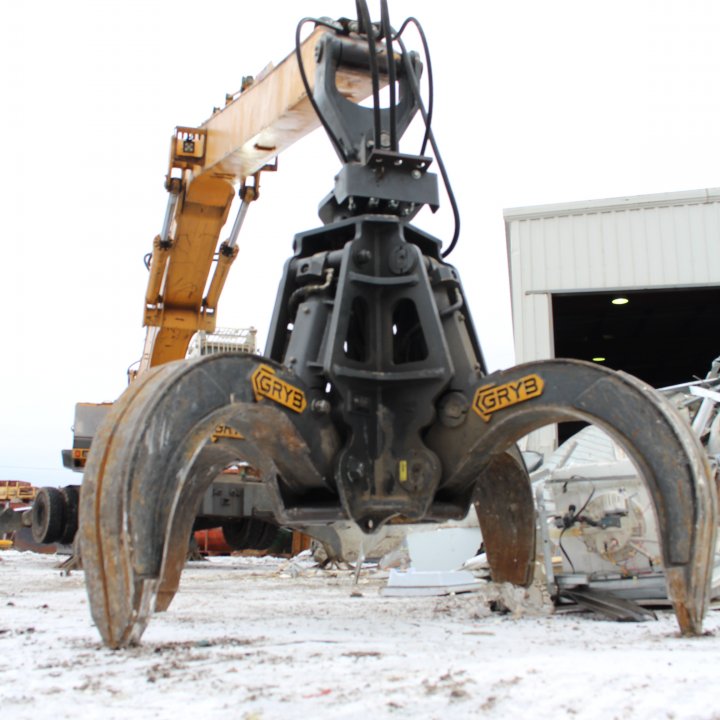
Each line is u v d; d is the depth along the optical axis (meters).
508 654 3.21
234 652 3.20
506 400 4.05
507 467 4.96
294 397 3.99
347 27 5.29
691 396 8.37
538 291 15.36
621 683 2.49
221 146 12.63
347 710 2.16
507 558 5.19
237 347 16.00
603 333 22.02
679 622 3.62
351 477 4.14
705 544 3.44
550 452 13.01
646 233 15.25
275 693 2.37
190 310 14.80
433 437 4.34
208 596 7.16
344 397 4.17
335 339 4.17
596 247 15.37
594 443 6.92
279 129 11.56
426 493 4.21
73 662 2.97
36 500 16.81
